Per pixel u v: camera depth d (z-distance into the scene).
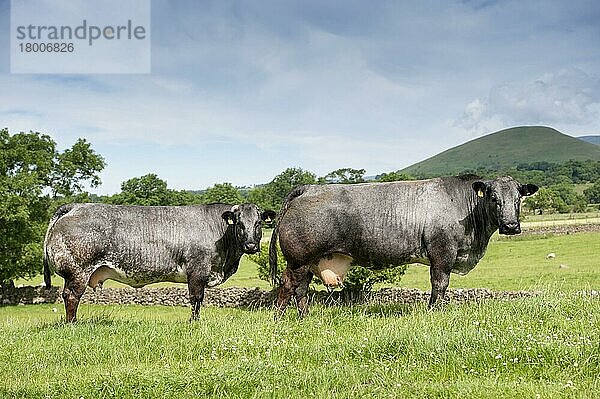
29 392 7.68
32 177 32.88
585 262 36.22
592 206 126.25
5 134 35.12
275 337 10.12
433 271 12.73
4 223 32.44
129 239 13.30
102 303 31.05
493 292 21.98
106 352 9.80
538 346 8.34
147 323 12.51
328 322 11.41
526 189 12.80
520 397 6.85
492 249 48.47
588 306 11.17
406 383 7.51
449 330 9.51
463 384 7.31
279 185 75.88
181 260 13.59
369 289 24.34
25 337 11.22
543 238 55.34
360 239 12.60
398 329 9.70
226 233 13.78
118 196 73.88
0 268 32.19
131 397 7.36
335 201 12.66
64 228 13.11
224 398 7.30
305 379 7.75
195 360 9.17
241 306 27.48
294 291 12.98
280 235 12.83
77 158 36.72
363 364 8.48
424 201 12.68
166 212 13.73
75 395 7.47
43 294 33.53
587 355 8.09
